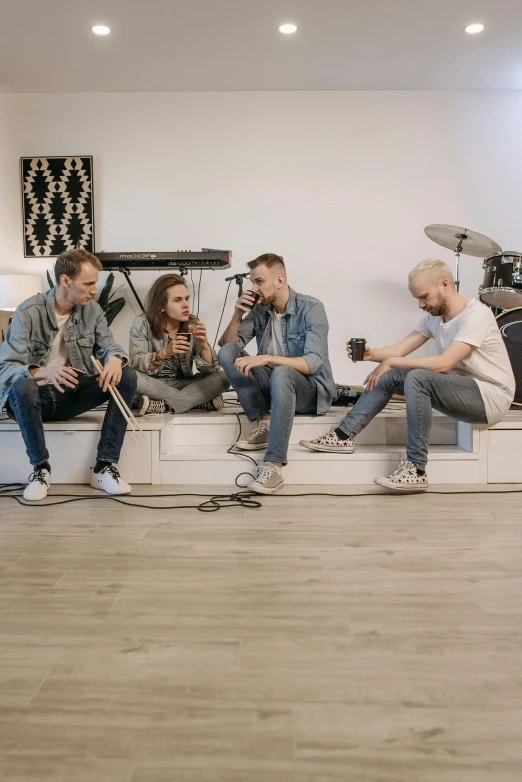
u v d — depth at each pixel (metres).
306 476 2.59
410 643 1.20
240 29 3.61
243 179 4.52
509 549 1.76
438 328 2.59
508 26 3.60
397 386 2.57
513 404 3.29
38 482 2.35
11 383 2.37
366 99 4.50
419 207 4.54
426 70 4.17
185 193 4.53
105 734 0.92
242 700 1.01
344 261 4.55
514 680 1.07
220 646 1.19
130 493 2.43
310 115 4.51
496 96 4.50
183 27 3.57
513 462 2.59
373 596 1.43
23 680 1.07
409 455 2.41
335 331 4.59
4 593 1.45
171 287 2.89
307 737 0.91
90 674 1.09
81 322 2.58
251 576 1.56
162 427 2.58
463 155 4.52
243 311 2.72
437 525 1.99
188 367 3.09
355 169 4.52
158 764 0.85
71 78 4.26
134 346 2.93
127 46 3.80
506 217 4.54
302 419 2.77
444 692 1.03
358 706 0.99
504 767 0.84
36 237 4.53
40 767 0.85
